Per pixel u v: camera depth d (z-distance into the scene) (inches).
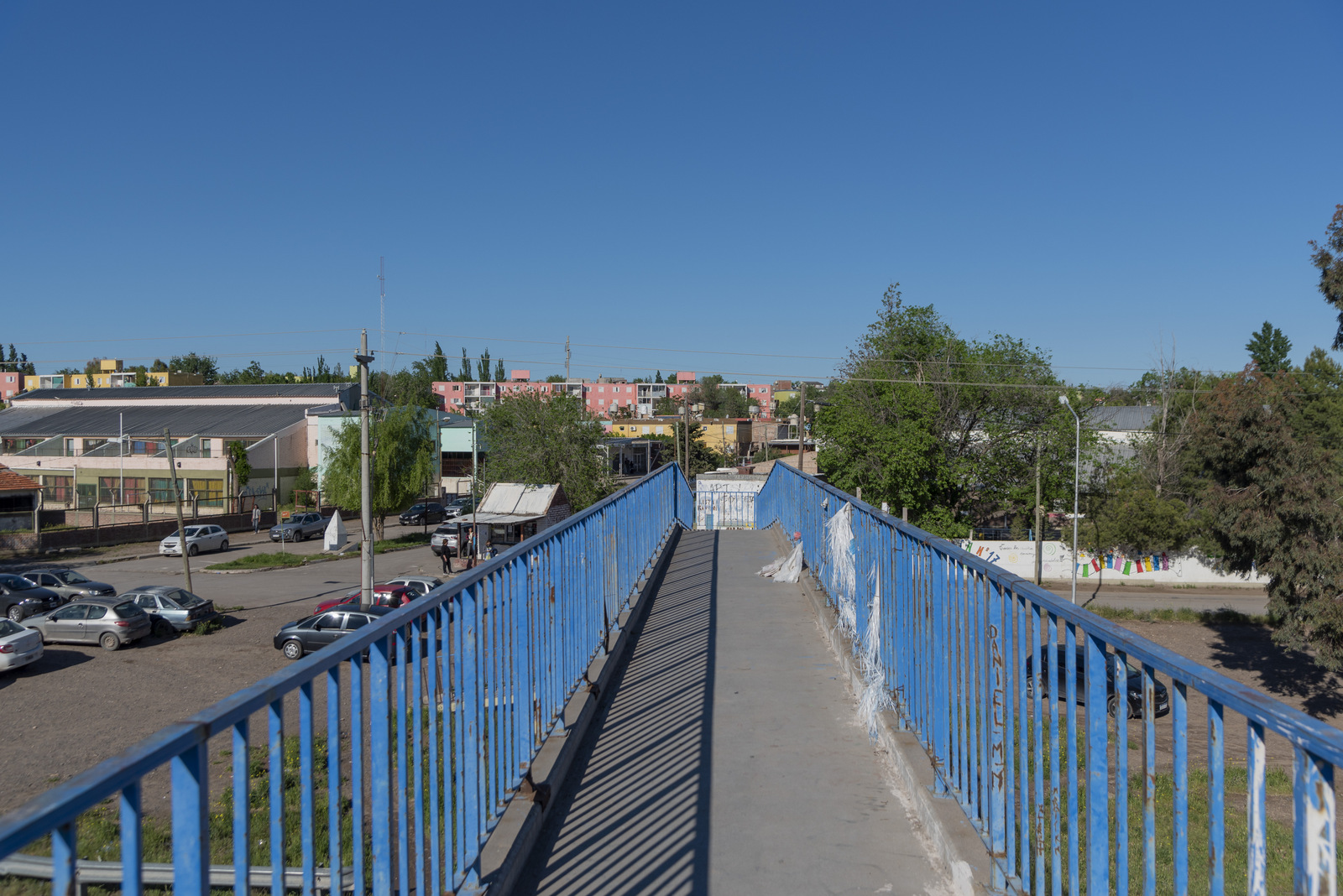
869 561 213.5
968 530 1491.1
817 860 134.2
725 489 1138.7
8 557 1535.4
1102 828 90.1
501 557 138.0
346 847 278.1
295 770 417.4
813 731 191.9
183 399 2578.7
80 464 2159.2
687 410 2064.5
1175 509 1467.8
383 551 1695.4
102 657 858.1
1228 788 470.6
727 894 124.0
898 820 147.9
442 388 4958.2
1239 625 1236.5
